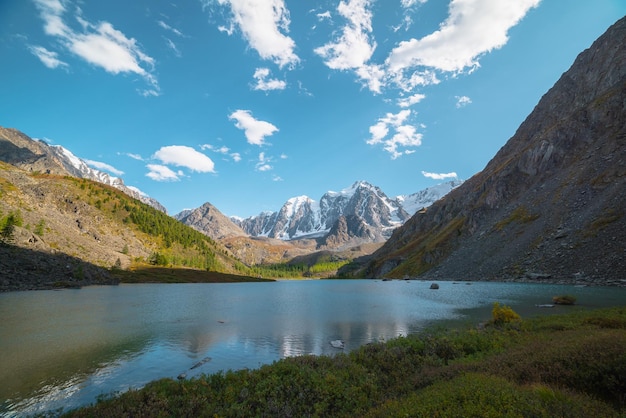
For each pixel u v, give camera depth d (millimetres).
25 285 86438
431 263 164250
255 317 46344
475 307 48875
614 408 8141
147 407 12367
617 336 12805
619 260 64938
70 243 150125
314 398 12773
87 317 44812
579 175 111875
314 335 32812
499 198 157125
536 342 16344
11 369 22531
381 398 12164
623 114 123938
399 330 34219
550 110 190500
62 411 15938
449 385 10227
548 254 85438
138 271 159500
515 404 7742
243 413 11703
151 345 29125
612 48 163875
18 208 149875
